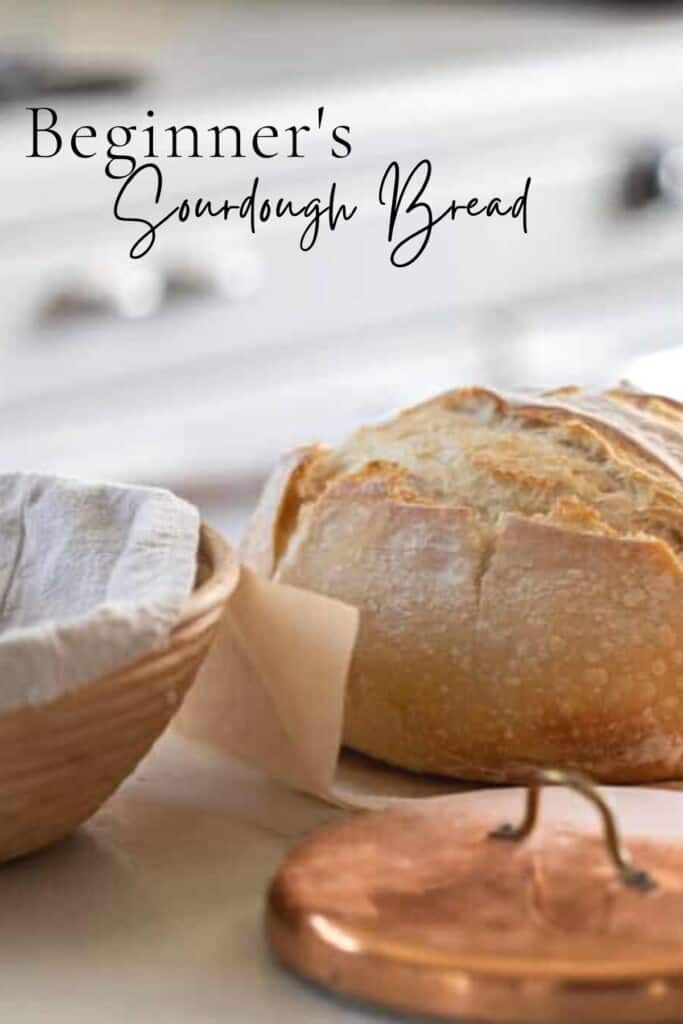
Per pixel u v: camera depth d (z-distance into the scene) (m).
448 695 0.76
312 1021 0.63
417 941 0.62
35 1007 0.65
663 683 0.75
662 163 1.99
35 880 0.71
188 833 0.74
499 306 1.93
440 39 2.03
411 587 0.77
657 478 0.79
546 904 0.63
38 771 0.68
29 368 1.62
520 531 0.76
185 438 1.73
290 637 0.76
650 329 2.04
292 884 0.65
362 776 0.78
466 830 0.68
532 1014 0.60
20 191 1.58
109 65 1.82
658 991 0.60
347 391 1.83
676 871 0.65
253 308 1.73
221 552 0.74
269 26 2.12
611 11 2.20
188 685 0.72
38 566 0.76
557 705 0.75
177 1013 0.64
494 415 0.82
